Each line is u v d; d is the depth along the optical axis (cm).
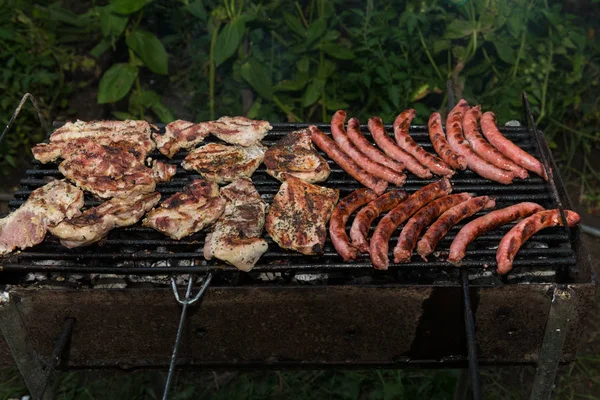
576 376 182
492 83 224
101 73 251
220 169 152
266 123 160
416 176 154
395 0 221
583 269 140
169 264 146
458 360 144
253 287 135
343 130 157
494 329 140
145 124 160
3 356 144
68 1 263
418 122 217
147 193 149
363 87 220
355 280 146
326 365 145
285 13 212
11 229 141
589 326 192
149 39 203
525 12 210
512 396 177
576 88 231
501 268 137
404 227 140
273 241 146
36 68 232
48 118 234
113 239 145
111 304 136
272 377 179
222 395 176
